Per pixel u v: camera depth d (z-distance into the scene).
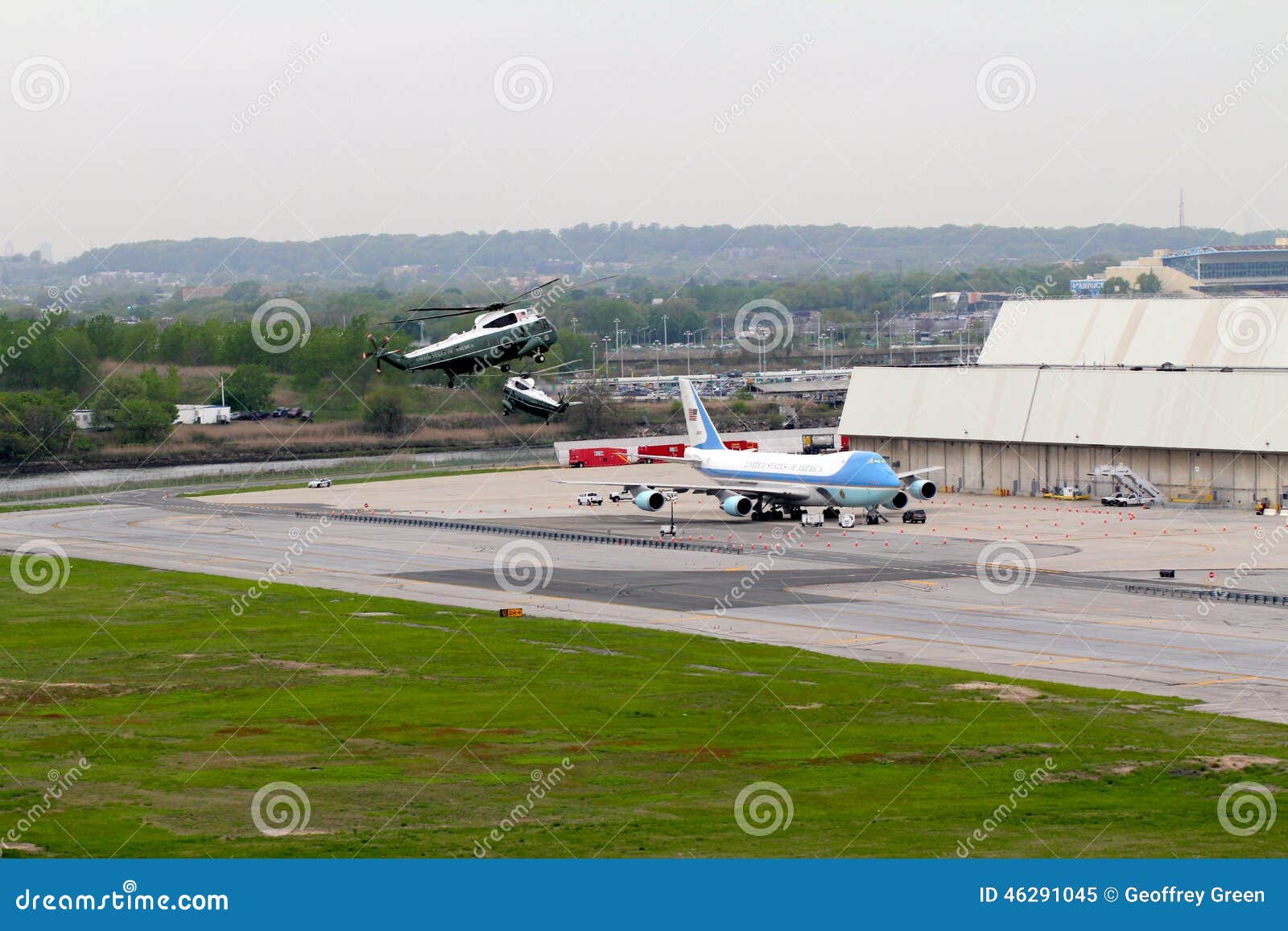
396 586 96.44
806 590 90.12
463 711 60.75
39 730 58.66
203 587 98.31
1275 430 126.06
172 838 43.81
